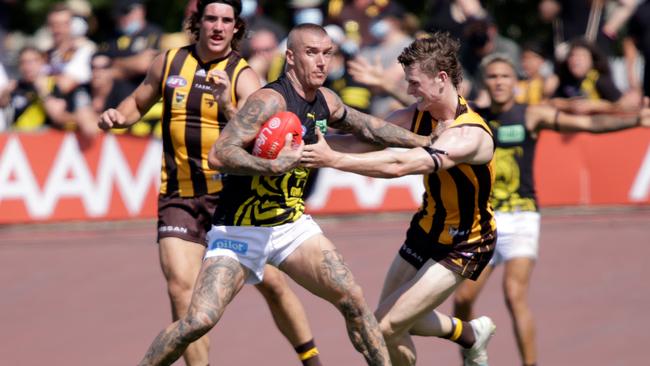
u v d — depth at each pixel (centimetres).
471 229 2162
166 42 4234
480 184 2125
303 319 2405
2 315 3200
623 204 4500
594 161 4469
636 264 3762
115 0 4469
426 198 2202
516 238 2661
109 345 2872
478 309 3241
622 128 2656
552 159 4431
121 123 2344
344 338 2931
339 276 2052
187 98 2320
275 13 6138
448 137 2055
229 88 2283
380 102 4244
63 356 2772
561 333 2986
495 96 2694
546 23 6341
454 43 2114
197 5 2352
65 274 3666
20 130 4191
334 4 4578
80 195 4212
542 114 2700
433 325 2306
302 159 1939
